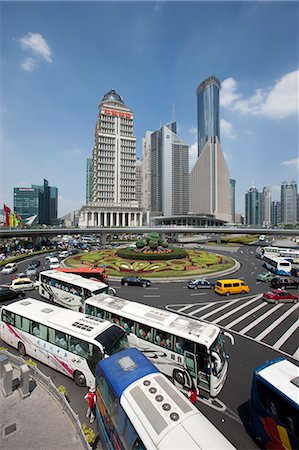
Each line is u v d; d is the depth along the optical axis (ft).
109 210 534.37
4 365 42.45
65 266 173.47
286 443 30.81
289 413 30.73
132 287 123.34
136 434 25.66
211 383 43.55
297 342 68.74
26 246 314.76
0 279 143.23
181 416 26.48
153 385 30.58
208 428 25.38
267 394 34.06
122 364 34.71
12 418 36.96
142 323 53.42
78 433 33.50
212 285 123.95
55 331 50.93
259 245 362.12
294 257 216.74
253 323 81.92
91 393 39.29
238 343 67.92
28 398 41.37
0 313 63.26
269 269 179.32
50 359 51.34
